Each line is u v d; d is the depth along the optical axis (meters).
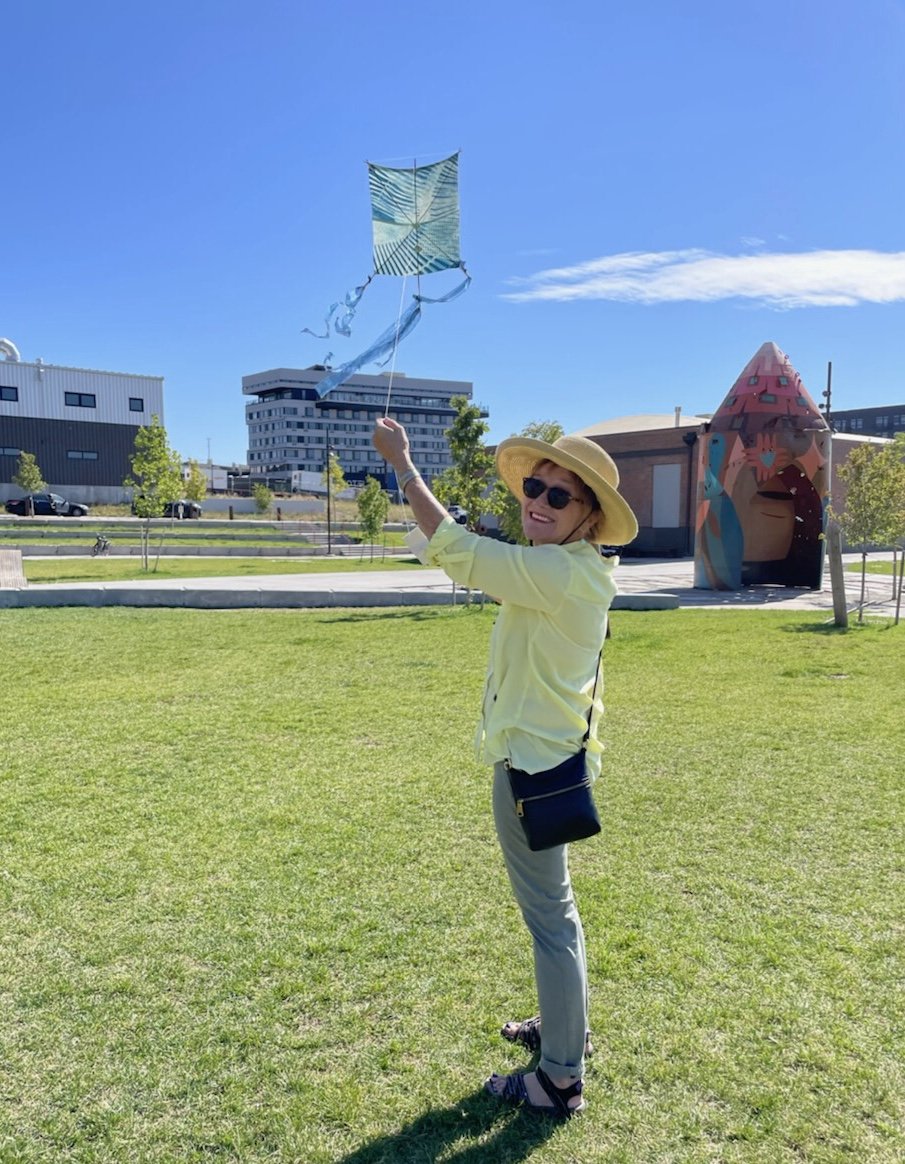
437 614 13.88
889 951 3.21
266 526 41.94
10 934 3.34
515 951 3.22
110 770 5.44
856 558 32.59
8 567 21.70
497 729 2.27
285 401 124.62
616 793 5.02
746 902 3.62
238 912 3.53
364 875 3.88
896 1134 2.27
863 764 5.55
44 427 50.06
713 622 12.99
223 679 8.42
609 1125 2.33
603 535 2.39
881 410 101.56
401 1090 2.47
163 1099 2.43
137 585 17.55
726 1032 2.72
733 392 18.84
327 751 5.89
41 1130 2.30
